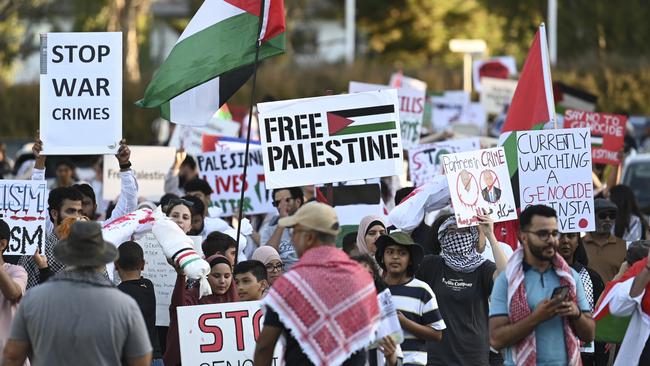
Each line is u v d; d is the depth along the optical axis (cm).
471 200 1575
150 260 1662
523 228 1244
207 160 2267
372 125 1708
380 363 1360
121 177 1700
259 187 2252
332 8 9750
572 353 1243
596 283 1705
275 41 1786
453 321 1552
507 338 1238
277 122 1698
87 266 1178
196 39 1809
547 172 1700
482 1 8631
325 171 1700
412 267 1469
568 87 2911
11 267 1443
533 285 1247
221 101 1859
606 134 2569
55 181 2861
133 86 5909
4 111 6031
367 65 6806
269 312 1216
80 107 1695
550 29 7231
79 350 1156
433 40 8688
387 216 1861
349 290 1204
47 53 1695
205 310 1479
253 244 2138
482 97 3925
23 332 1178
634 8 8156
